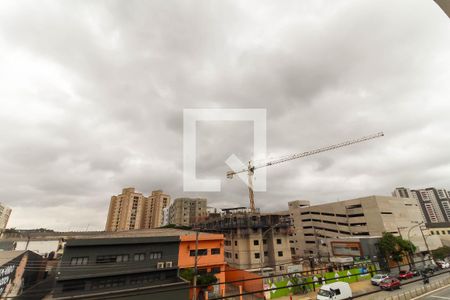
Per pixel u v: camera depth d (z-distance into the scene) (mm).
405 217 63438
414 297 24484
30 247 44812
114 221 95812
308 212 77625
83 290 23125
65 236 46625
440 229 81250
